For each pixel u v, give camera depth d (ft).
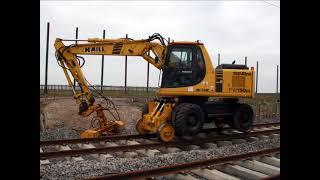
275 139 39.24
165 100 37.73
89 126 51.13
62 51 37.60
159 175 21.11
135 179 20.06
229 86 38.86
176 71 37.55
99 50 38.42
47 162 25.54
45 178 21.29
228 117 41.78
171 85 37.55
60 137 41.96
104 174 22.63
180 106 35.91
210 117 39.50
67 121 53.78
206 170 22.99
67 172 22.53
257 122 63.41
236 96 39.19
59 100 81.15
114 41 38.58
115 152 30.17
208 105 39.50
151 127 36.24
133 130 46.96
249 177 23.40
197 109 36.22
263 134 43.60
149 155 30.68
